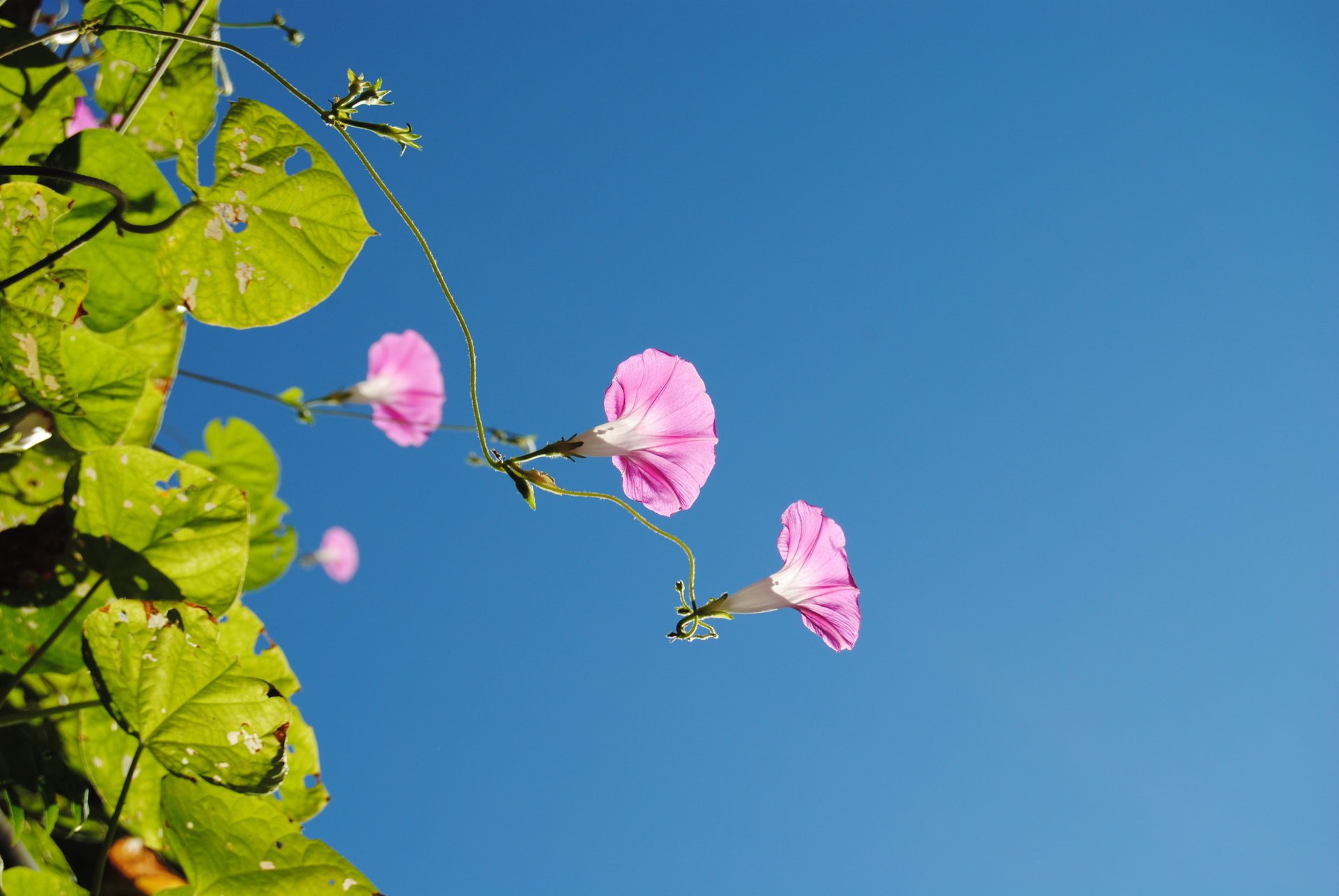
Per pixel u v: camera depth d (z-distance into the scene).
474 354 1.12
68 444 1.11
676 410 1.13
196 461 1.26
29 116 1.16
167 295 1.14
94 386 1.10
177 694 1.10
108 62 1.21
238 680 1.10
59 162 1.13
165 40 1.18
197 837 1.11
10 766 1.10
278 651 1.15
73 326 1.10
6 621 1.11
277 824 1.10
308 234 1.15
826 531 1.16
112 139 1.13
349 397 1.37
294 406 1.33
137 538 1.12
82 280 1.11
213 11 1.21
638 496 1.14
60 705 1.10
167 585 1.12
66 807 1.12
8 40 1.14
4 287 1.10
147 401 1.15
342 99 1.12
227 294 1.15
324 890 1.10
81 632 1.10
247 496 1.12
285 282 1.15
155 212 1.14
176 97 1.21
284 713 1.10
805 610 1.16
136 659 1.09
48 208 1.11
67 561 1.11
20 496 1.13
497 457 1.12
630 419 1.12
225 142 1.14
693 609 1.15
